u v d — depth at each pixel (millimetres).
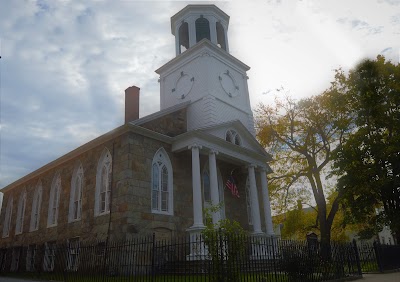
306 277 13102
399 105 26328
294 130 29938
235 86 30734
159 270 17109
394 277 16000
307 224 37562
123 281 14430
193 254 18453
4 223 33406
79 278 16766
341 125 27047
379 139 25594
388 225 25188
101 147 22266
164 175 21672
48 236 25344
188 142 21859
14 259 27469
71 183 24531
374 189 24062
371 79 27078
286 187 31359
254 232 23609
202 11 31719
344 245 16625
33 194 29812
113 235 18719
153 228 19453
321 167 29062
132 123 20359
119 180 19562
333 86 28266
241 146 25500
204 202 23719
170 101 30344
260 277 12789
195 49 29406
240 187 27547
